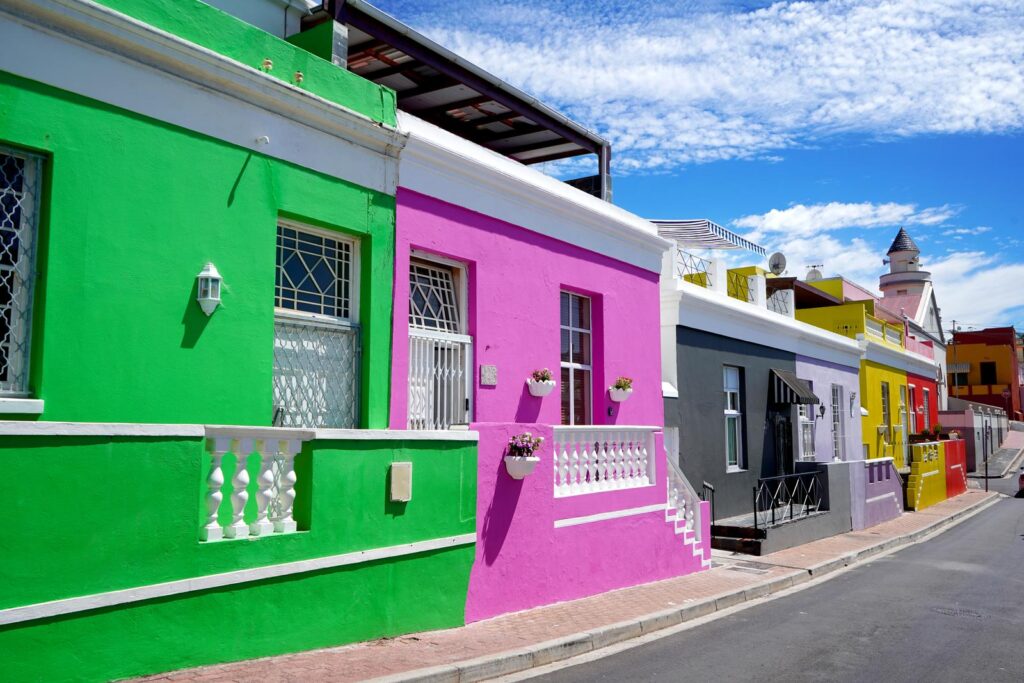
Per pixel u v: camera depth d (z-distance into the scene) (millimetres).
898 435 30109
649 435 11867
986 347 64438
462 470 8312
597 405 12148
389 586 7398
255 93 7273
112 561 5379
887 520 22266
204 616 5895
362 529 7145
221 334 6918
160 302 6500
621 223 12656
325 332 8109
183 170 6727
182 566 5762
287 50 7738
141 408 6332
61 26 5977
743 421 17828
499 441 8867
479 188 9969
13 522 4926
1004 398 63000
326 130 8008
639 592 10680
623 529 10977
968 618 10016
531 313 10750
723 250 19172
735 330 17547
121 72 6340
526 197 10703
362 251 8492
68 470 5188
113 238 6227
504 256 10344
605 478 10969
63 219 5934
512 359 10367
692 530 12836
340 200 8125
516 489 9070
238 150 7172
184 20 6855
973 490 35719
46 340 5793
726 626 9391
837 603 10977
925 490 26578
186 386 6641
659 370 13719
